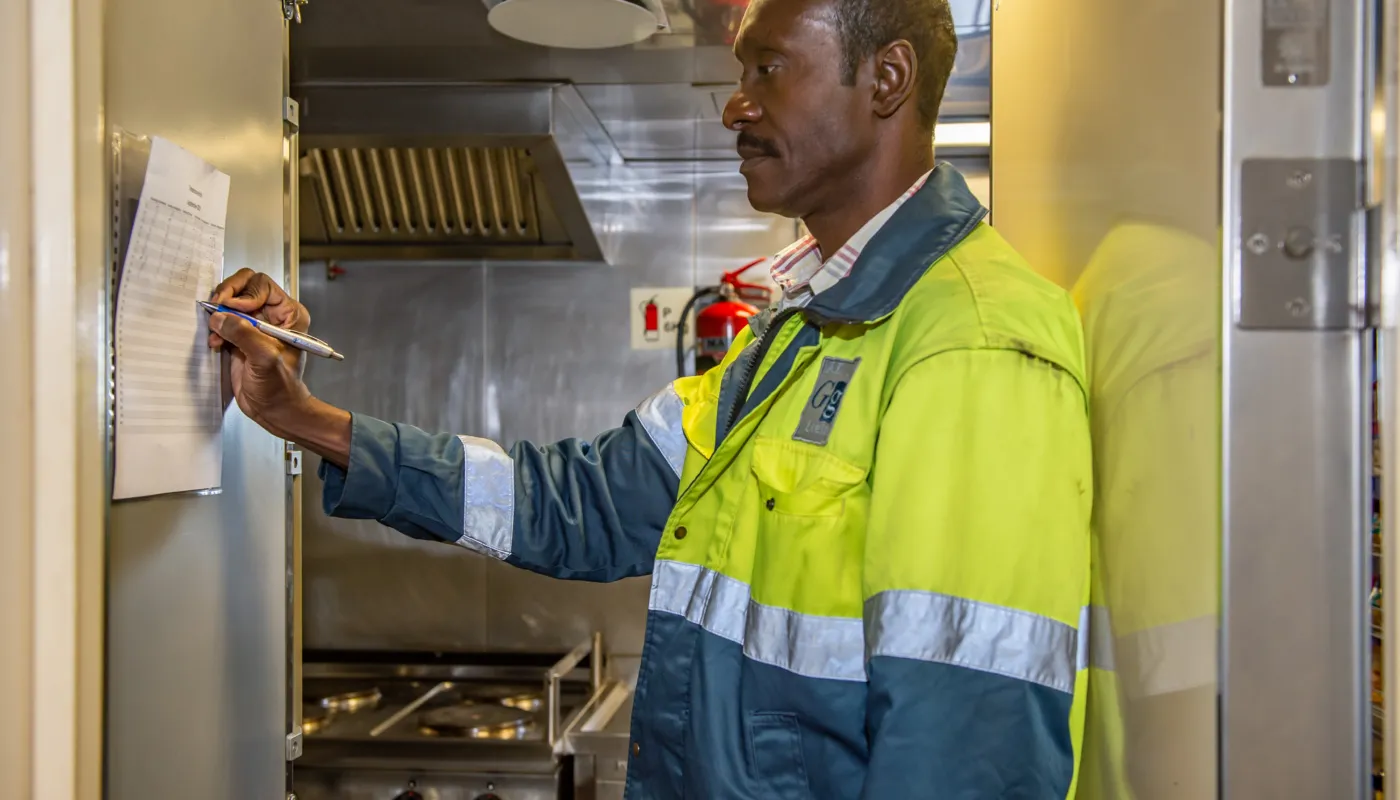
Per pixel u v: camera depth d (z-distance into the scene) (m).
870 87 0.95
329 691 2.37
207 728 0.92
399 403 2.55
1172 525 0.72
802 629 0.87
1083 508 0.83
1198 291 0.66
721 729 0.92
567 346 2.54
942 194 0.95
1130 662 0.82
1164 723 0.73
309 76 1.96
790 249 1.14
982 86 1.97
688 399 1.25
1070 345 0.88
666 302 2.52
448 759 2.01
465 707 2.25
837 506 0.87
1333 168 0.62
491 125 1.98
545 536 1.23
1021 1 1.20
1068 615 0.80
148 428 0.79
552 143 2.00
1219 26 0.63
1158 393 0.74
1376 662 0.83
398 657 2.52
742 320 2.36
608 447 1.28
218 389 0.93
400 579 2.56
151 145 0.77
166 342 0.82
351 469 1.11
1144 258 0.77
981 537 0.78
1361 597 0.62
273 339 0.96
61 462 0.66
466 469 1.19
